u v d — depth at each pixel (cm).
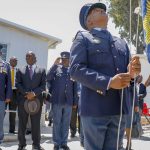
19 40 1438
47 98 862
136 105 399
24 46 1459
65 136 862
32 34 1470
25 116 836
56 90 852
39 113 839
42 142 1027
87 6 359
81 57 319
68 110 857
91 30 333
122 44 337
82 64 318
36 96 831
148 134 1329
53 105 854
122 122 325
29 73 841
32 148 845
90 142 327
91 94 323
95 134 323
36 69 846
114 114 319
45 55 1546
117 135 325
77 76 315
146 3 333
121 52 330
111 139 327
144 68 1855
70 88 857
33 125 838
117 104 320
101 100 320
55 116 855
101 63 322
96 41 325
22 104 831
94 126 322
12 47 1410
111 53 326
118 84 297
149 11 332
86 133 329
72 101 861
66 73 856
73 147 945
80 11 360
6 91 867
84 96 327
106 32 336
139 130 675
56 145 855
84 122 329
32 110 823
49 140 1074
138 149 941
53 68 860
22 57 1453
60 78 852
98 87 304
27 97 827
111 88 318
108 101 319
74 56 321
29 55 842
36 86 836
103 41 327
